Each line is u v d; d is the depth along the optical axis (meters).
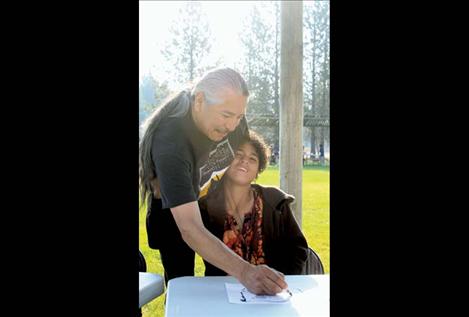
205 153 2.06
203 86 2.04
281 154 2.99
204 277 1.86
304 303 1.53
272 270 1.65
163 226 2.13
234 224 2.24
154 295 1.79
